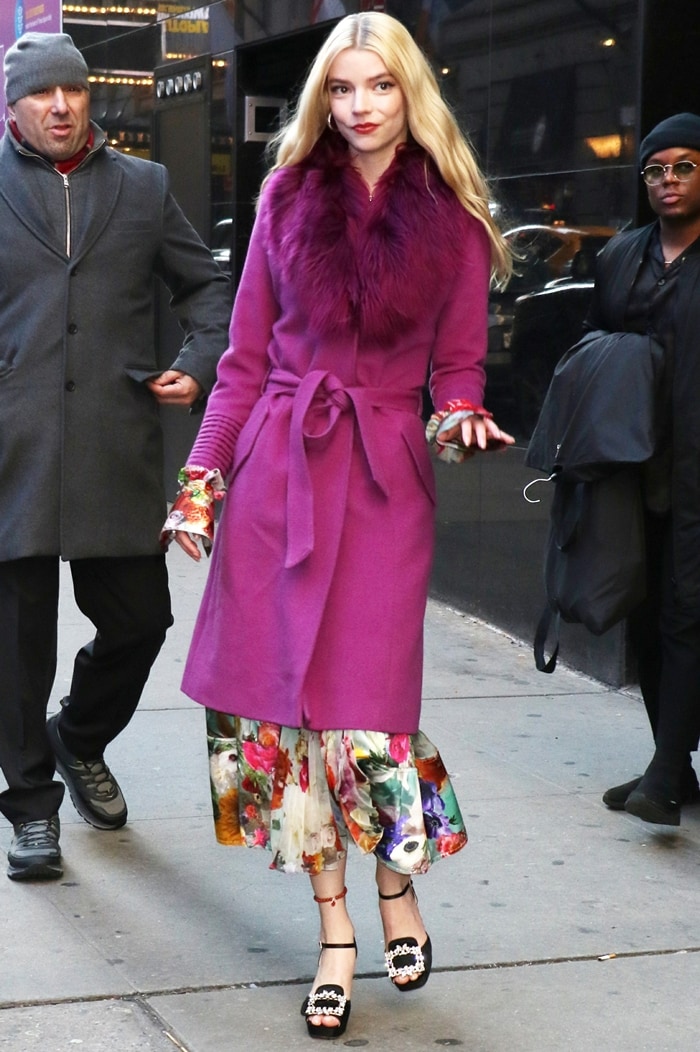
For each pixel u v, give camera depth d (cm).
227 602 438
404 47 429
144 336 559
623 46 776
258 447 439
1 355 550
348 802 426
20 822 552
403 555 430
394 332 431
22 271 540
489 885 551
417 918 453
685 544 580
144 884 543
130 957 483
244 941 497
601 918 523
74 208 541
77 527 539
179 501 440
